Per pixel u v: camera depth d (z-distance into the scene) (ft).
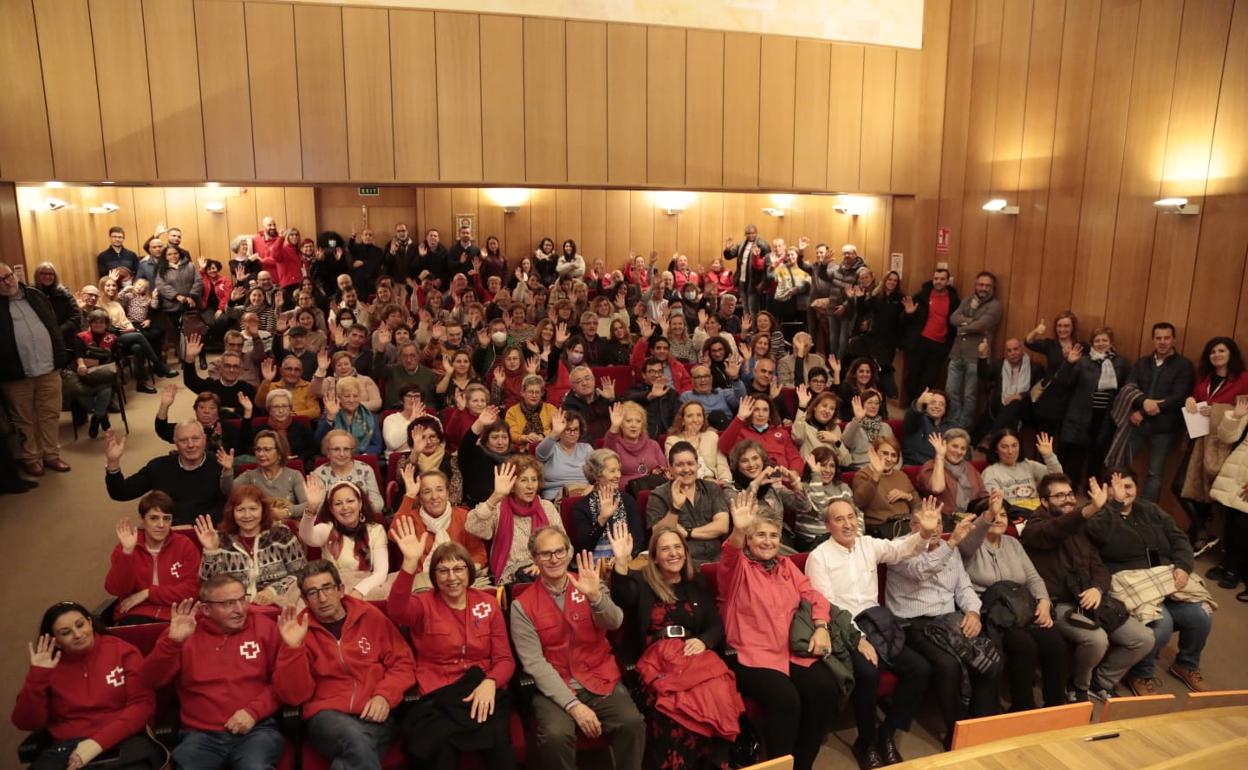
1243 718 10.60
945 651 13.06
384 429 19.93
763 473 15.96
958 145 30.55
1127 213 23.73
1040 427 25.09
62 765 10.28
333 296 36.99
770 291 37.09
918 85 32.17
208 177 26.78
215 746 10.62
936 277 29.91
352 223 42.75
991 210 28.66
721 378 24.70
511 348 23.22
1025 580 14.46
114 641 11.06
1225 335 20.86
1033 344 25.14
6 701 13.85
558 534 12.02
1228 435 19.08
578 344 26.27
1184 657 15.21
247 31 26.61
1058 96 26.07
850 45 31.35
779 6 30.76
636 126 29.96
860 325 31.94
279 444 16.52
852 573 13.64
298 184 27.81
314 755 10.91
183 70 26.27
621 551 12.69
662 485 15.96
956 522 16.55
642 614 12.55
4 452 22.70
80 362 26.40
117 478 16.10
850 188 32.07
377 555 13.88
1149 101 22.98
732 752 12.55
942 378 30.78
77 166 25.82
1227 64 20.80
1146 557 15.17
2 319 22.49
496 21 28.40
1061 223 26.07
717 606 13.24
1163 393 21.22
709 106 30.50
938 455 16.92
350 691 11.19
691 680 11.84
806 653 12.44
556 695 11.46
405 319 29.27
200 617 11.18
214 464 16.81
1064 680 13.83
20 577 18.25
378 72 27.68
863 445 20.20
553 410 20.95
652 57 29.81
